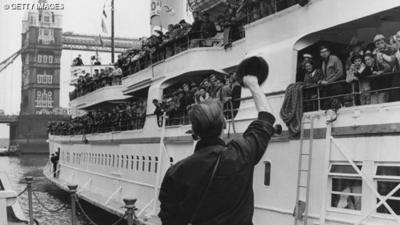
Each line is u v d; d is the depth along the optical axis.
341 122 11.09
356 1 11.58
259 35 14.82
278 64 13.59
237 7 20.41
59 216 30.64
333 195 11.27
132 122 26.41
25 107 136.12
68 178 39.41
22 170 73.88
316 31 12.67
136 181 24.38
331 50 13.77
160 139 21.89
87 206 31.97
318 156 11.70
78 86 42.53
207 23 21.23
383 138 10.17
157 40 24.86
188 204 3.60
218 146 3.73
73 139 38.44
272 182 13.27
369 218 10.31
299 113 12.27
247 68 4.06
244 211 3.63
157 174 20.64
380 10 10.98
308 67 12.42
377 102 10.66
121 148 26.84
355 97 11.20
